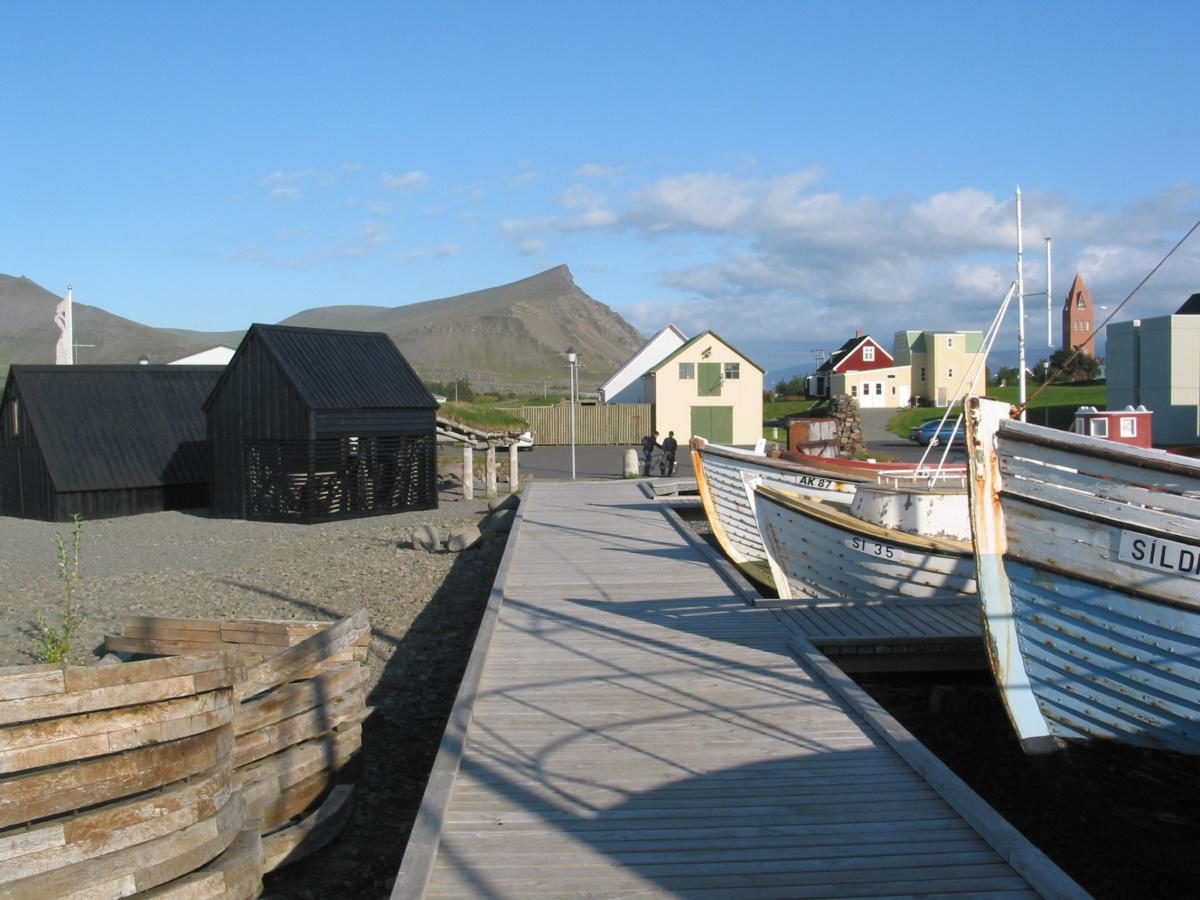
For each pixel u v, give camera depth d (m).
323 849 7.26
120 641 10.70
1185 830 7.43
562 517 20.73
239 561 20.75
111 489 29.53
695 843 5.60
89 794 4.93
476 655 9.25
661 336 68.88
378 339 30.80
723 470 17.48
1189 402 37.12
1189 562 6.80
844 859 5.39
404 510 29.17
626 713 7.80
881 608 11.38
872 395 84.38
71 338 46.09
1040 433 7.41
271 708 7.08
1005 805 9.00
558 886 5.13
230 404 28.25
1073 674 7.56
